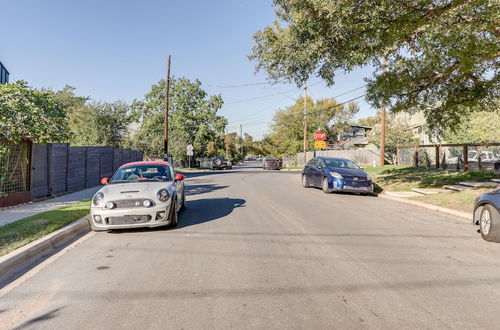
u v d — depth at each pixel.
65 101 29.98
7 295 3.97
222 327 3.15
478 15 8.73
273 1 10.73
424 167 20.78
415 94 13.90
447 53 10.33
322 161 15.17
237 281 4.32
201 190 15.49
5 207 9.83
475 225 7.20
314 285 4.16
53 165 12.77
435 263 5.03
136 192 7.19
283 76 12.70
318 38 9.87
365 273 4.59
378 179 18.28
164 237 6.70
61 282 4.38
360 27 9.79
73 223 7.57
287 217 8.71
